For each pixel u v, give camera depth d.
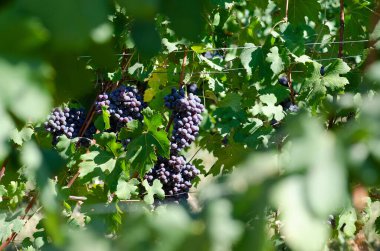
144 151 3.72
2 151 0.90
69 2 0.79
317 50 4.54
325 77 3.93
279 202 0.75
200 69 4.37
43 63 0.81
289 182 0.75
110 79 3.94
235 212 0.81
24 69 0.78
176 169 3.93
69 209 3.76
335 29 5.48
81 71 1.08
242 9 5.54
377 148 0.77
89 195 3.79
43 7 0.78
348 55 4.54
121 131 3.79
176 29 1.00
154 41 1.10
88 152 4.10
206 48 4.04
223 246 0.81
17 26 0.77
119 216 3.64
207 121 4.91
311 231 0.72
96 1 0.80
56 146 3.87
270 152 0.87
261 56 4.01
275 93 4.12
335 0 5.55
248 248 0.80
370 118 0.79
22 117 0.82
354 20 4.48
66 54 0.98
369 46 3.40
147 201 3.75
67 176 4.18
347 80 3.88
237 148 4.38
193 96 4.00
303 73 4.14
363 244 5.11
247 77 4.38
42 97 0.78
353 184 1.01
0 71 0.76
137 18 1.05
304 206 0.72
